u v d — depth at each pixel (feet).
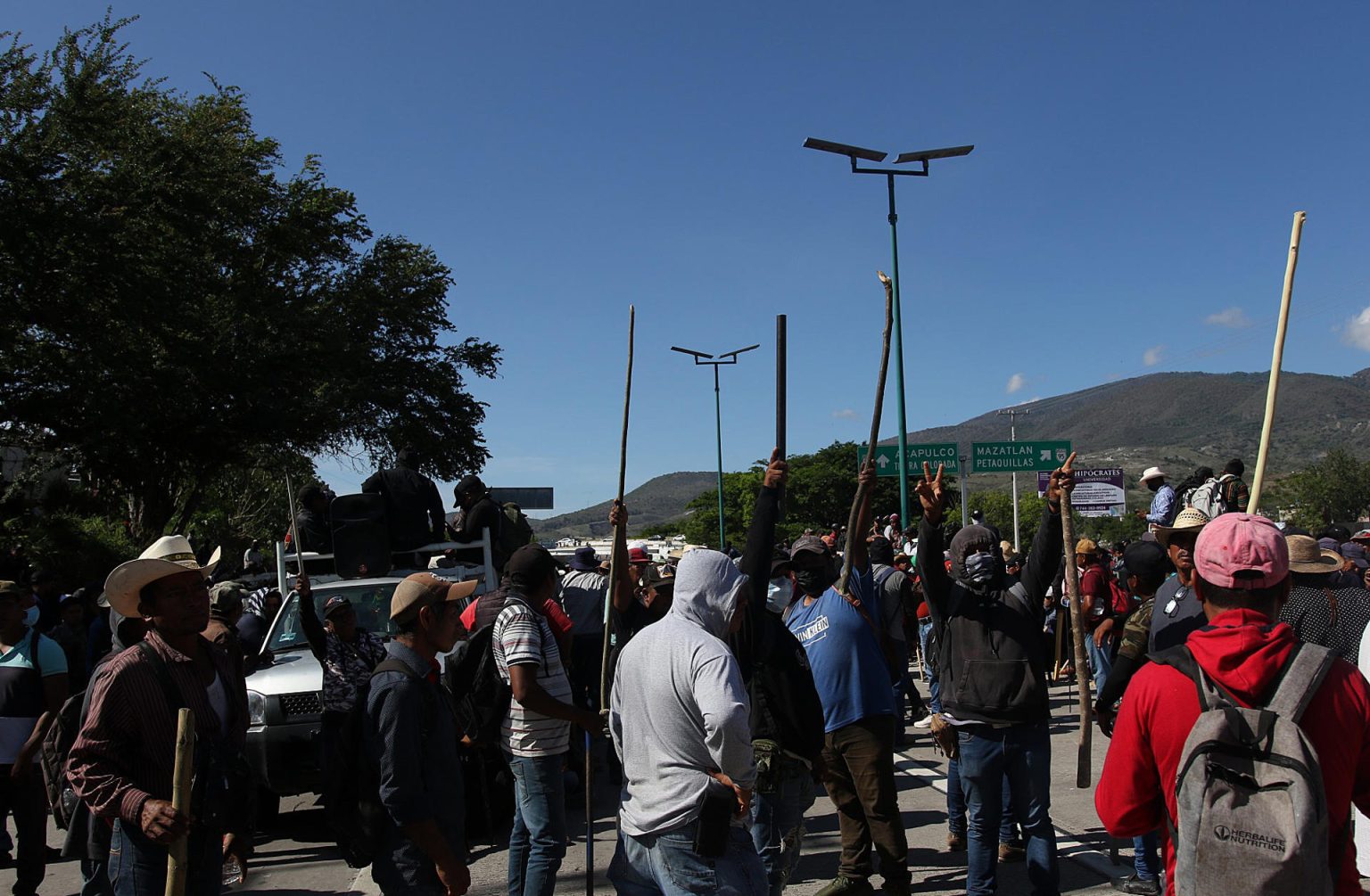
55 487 69.77
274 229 94.27
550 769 16.06
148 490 83.97
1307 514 277.03
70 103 63.67
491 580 34.58
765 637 14.70
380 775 12.38
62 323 64.28
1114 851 19.47
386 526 35.37
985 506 267.18
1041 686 16.42
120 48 66.90
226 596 23.31
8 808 20.11
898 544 59.52
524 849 16.51
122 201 65.51
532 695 15.56
